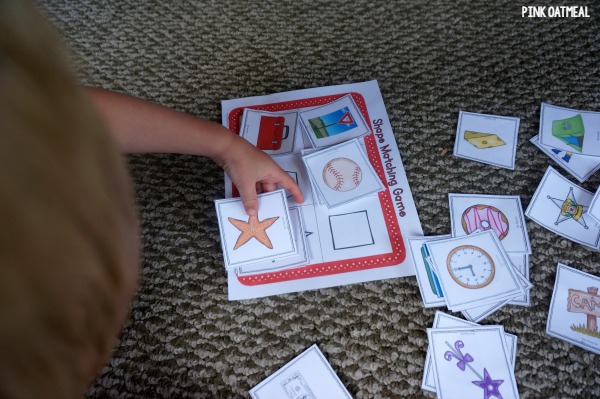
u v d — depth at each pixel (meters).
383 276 0.80
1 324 0.20
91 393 0.74
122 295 0.27
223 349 0.77
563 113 0.92
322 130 0.93
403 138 0.92
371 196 0.86
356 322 0.77
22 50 0.22
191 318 0.79
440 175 0.88
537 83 0.96
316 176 0.87
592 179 0.86
